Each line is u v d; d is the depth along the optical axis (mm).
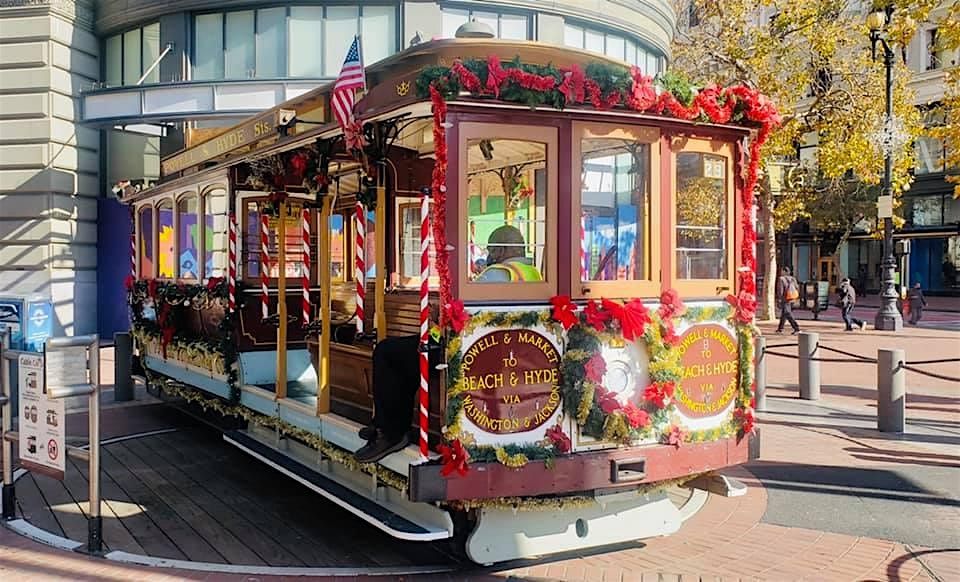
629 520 5504
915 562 5418
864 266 43188
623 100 5164
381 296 6016
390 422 5242
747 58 22812
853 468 7836
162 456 8742
